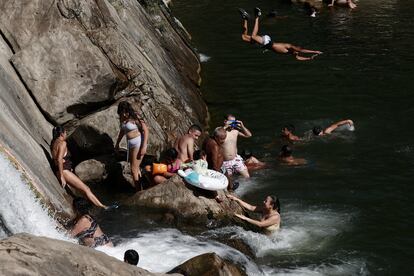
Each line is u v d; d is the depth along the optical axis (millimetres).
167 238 11938
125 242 11664
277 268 11586
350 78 24109
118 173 14383
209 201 12938
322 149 17594
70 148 15055
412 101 21312
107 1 19266
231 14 37188
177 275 7566
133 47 18156
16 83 14852
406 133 18562
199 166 13031
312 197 14766
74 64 15531
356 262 11914
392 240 12789
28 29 16172
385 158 16859
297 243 12555
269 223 12719
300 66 26031
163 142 15586
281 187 15320
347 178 15727
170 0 40812
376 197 14719
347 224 13367
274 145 18000
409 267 11836
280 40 30484
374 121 19594
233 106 21625
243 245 12148
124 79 16469
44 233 10648
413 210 14070
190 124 17656
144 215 12703
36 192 11078
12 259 5625
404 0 38750
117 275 6434
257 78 24703
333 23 33688
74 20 16562
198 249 11500
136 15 21969
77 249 6395
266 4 39938
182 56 24656
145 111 15867
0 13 16234
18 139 12141
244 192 15008
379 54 27344
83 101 15555
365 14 35562
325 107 21078
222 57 28047
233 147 15820
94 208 13023
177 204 12836
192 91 21406
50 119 15469
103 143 14797
